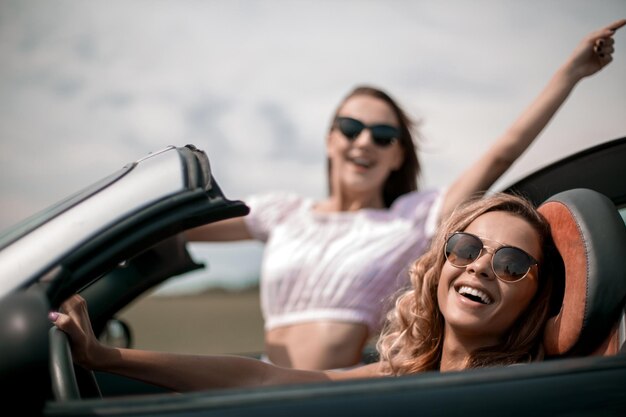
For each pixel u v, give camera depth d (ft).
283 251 9.18
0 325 3.71
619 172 6.40
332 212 9.84
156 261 6.54
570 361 4.54
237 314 28.32
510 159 8.89
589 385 4.36
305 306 8.98
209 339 23.85
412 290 6.48
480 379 4.25
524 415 4.10
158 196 4.31
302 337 8.95
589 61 8.45
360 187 9.73
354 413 3.91
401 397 4.04
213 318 27.40
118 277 6.45
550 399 4.22
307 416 3.85
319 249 9.05
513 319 5.67
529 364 4.48
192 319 27.17
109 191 4.45
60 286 3.98
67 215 4.32
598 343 5.37
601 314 5.22
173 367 5.51
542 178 6.66
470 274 5.67
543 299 5.75
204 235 9.78
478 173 8.95
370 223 9.25
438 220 8.98
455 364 5.87
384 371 6.40
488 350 5.72
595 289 5.21
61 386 4.56
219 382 5.64
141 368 5.39
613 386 4.39
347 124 9.75
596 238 5.34
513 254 5.55
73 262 4.05
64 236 4.15
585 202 5.57
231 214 4.46
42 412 3.76
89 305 6.33
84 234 4.14
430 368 6.20
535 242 5.75
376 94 10.00
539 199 6.62
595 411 4.25
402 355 6.30
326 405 3.92
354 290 8.89
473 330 5.67
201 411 3.82
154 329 25.34
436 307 6.17
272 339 9.12
